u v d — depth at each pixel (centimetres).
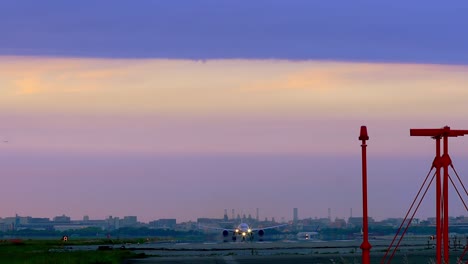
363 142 4053
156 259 13900
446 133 4066
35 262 12706
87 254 15900
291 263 12225
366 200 4053
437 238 4141
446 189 4081
